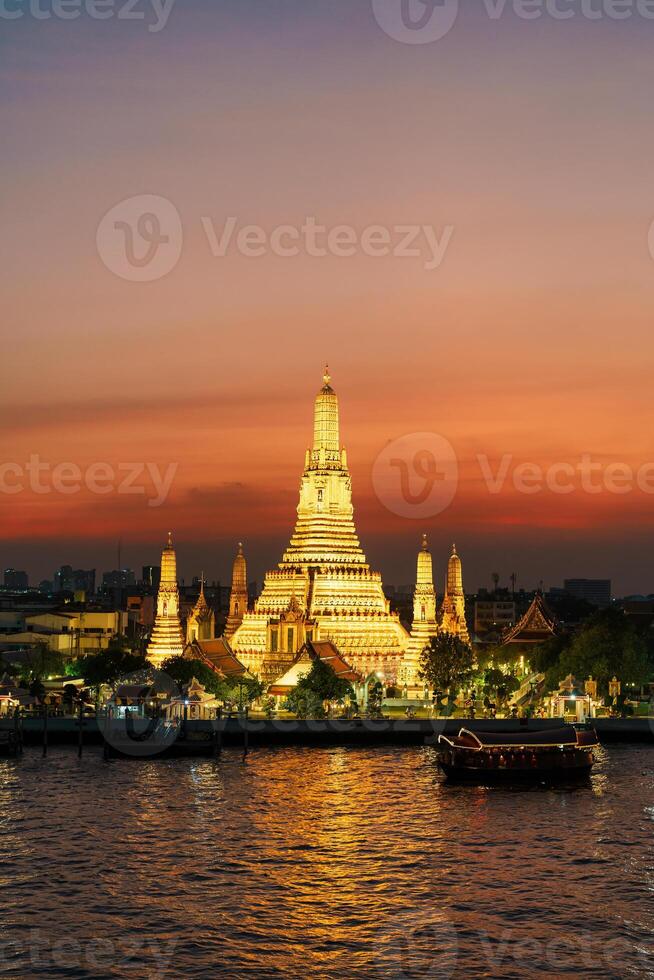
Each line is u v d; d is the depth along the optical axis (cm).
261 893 10900
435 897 10831
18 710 19262
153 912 10375
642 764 17912
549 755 16212
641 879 11419
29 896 10769
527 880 11375
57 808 14200
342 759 18050
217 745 18300
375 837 12988
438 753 18288
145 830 13125
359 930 9994
